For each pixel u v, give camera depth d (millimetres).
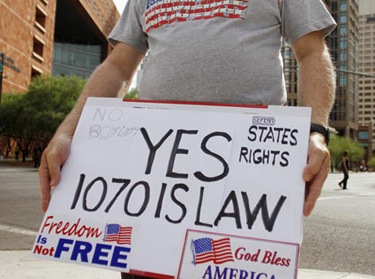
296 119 1239
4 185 11828
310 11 1482
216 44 1462
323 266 3854
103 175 1343
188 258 1130
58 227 1279
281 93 1517
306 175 1134
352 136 112688
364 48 159500
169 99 1532
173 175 1271
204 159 1266
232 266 1088
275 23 1526
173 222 1192
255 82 1451
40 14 51000
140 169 1315
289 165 1181
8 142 36781
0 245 4285
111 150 1383
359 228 5797
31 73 49719
